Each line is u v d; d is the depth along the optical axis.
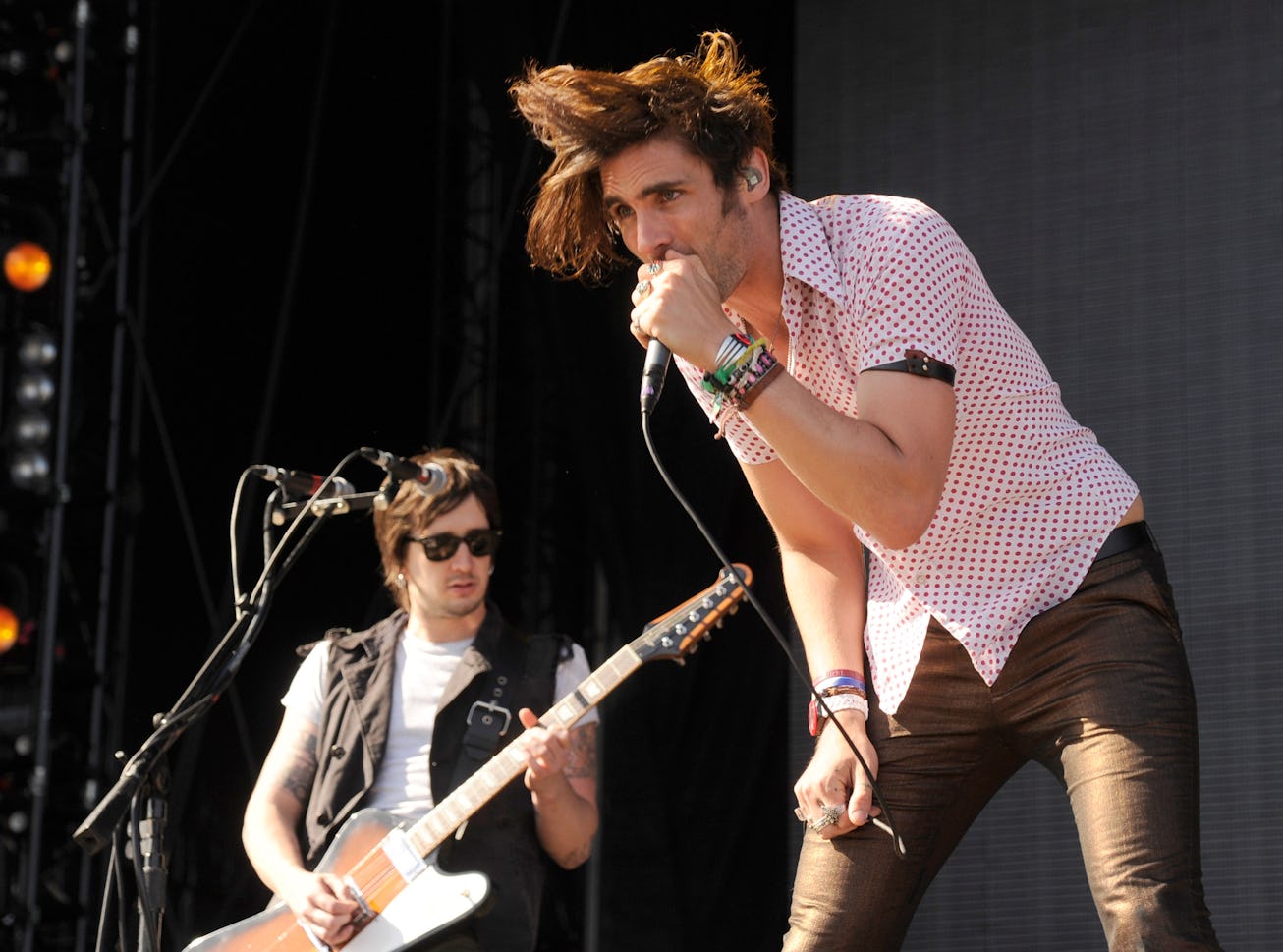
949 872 6.74
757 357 2.53
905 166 7.56
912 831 2.96
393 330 8.41
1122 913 2.58
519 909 4.42
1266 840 6.31
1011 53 7.45
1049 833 6.62
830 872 3.00
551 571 8.47
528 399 8.62
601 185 2.87
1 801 6.51
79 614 6.81
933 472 2.60
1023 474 2.85
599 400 8.38
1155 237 7.02
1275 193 6.86
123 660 6.82
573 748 4.57
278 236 7.88
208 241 7.54
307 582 7.56
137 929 6.32
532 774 4.38
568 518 8.56
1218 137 7.00
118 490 6.94
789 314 2.85
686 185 2.74
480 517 4.77
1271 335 6.74
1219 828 6.38
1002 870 6.66
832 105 7.75
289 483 3.52
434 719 4.57
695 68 2.93
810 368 2.90
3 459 6.88
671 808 7.91
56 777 6.62
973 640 2.86
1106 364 6.98
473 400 8.59
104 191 7.15
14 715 6.68
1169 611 2.84
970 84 7.50
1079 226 7.16
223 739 7.08
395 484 3.63
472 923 4.27
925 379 2.63
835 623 3.16
